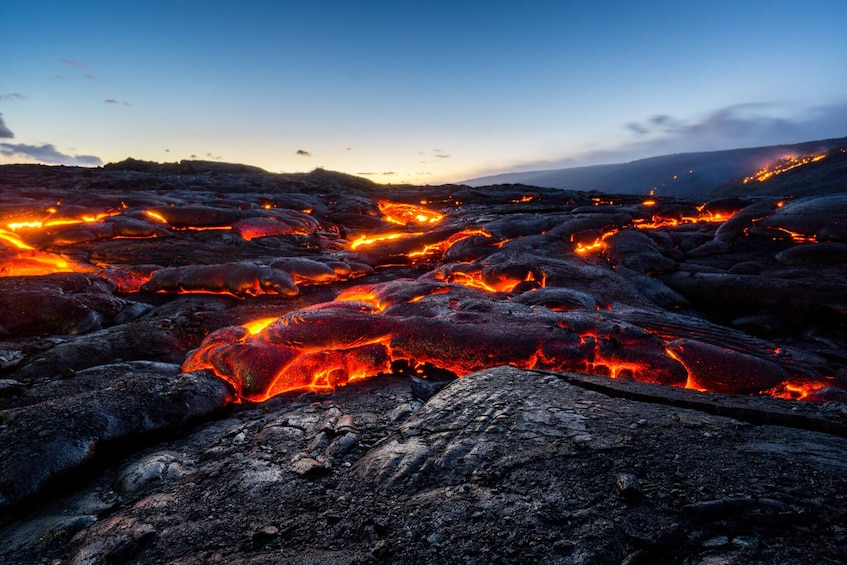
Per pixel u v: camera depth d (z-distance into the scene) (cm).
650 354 545
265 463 354
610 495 245
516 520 237
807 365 571
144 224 1482
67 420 388
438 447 330
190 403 461
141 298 1003
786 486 237
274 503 296
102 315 828
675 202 2447
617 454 285
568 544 213
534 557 210
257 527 271
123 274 1066
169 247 1393
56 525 297
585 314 670
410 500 274
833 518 210
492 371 481
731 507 221
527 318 630
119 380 474
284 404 504
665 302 1048
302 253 1533
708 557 195
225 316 845
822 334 846
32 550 277
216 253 1395
